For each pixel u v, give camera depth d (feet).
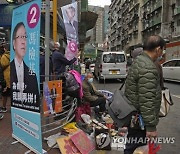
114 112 9.11
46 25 16.30
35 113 12.40
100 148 13.70
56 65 18.69
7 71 20.04
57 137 14.06
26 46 12.63
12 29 14.15
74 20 20.29
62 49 25.88
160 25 140.87
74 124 15.61
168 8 127.13
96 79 61.41
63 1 38.65
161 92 8.95
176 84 51.13
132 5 225.15
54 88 14.79
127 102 8.92
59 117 17.08
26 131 13.48
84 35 77.51
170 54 73.67
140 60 8.62
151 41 8.80
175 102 30.19
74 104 17.21
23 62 13.03
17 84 13.93
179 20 112.16
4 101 20.68
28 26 12.33
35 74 12.07
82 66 36.91
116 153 13.33
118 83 52.37
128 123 9.07
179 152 13.97
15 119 14.60
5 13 28.17
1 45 21.35
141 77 8.34
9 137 15.14
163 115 9.55
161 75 11.31
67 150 13.02
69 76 17.29
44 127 15.14
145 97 8.22
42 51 23.67
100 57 54.80
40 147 12.25
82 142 13.70
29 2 12.17
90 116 18.33
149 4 165.99
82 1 75.97
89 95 19.16
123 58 52.54
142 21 185.06
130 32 229.04
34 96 12.34
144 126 8.77
